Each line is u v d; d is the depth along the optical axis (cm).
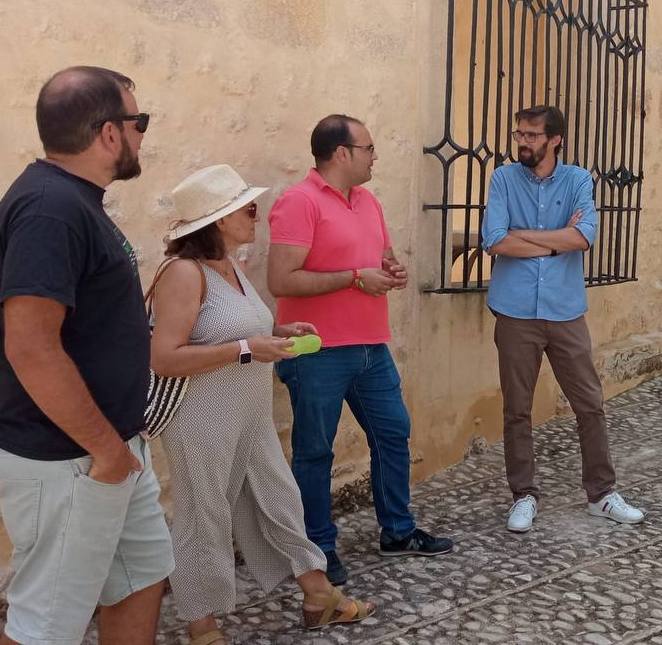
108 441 193
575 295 390
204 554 274
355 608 307
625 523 397
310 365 328
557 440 525
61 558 201
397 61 411
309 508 335
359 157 327
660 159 662
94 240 190
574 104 575
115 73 205
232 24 339
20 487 198
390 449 355
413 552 363
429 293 448
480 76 611
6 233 185
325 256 325
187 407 266
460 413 483
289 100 364
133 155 205
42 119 195
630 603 322
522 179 389
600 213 550
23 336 180
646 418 571
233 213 272
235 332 267
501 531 390
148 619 232
